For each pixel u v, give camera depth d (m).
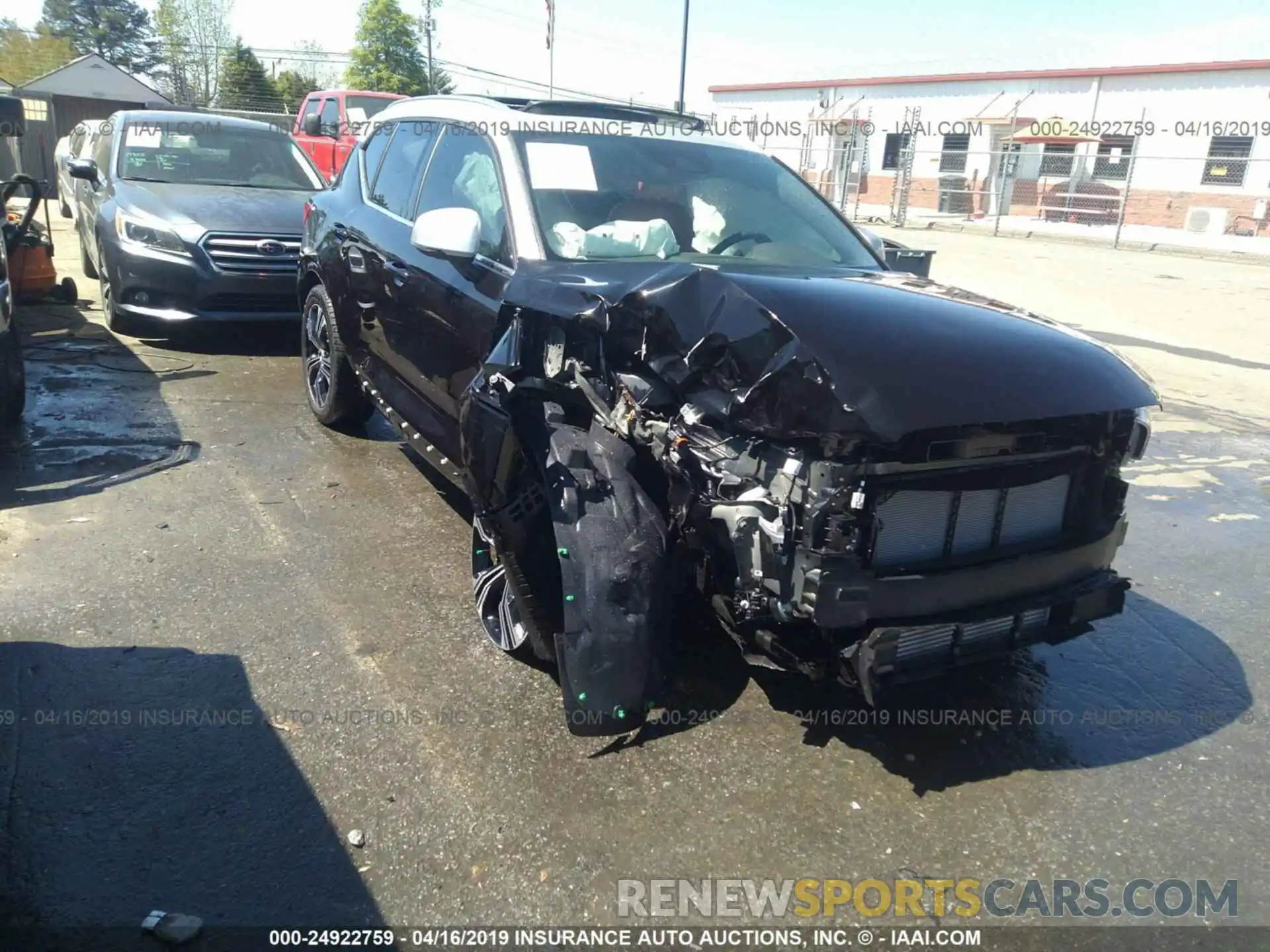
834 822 2.97
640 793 3.04
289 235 7.67
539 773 3.10
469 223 3.76
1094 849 2.93
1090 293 14.73
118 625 3.79
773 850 2.85
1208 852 2.94
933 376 2.76
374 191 5.46
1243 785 3.26
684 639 3.64
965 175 30.67
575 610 2.93
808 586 2.72
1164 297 14.70
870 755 3.29
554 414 3.22
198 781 2.96
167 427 6.07
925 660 2.92
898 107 33.16
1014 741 3.43
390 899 2.59
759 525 2.82
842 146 32.34
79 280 10.73
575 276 3.31
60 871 2.59
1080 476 3.24
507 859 2.74
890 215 28.72
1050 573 3.13
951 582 2.90
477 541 3.79
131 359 7.55
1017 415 2.76
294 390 7.07
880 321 2.96
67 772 2.96
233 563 4.35
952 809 3.06
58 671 3.46
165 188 8.07
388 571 4.37
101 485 5.11
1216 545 5.41
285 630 3.83
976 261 18.39
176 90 59.62
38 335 8.04
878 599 2.78
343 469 5.58
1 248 5.47
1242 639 4.29
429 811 2.90
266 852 2.71
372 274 4.95
